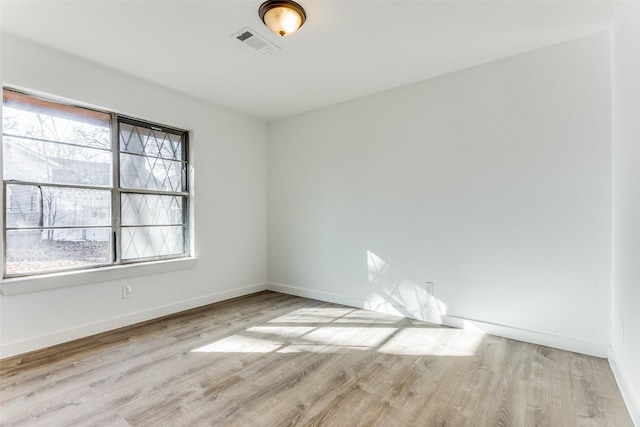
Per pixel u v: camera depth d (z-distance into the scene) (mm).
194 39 2498
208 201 3842
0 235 2389
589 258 2432
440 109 3141
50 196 2678
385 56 2768
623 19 2002
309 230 4172
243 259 4281
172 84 3332
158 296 3355
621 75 2068
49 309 2611
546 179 2600
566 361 2342
